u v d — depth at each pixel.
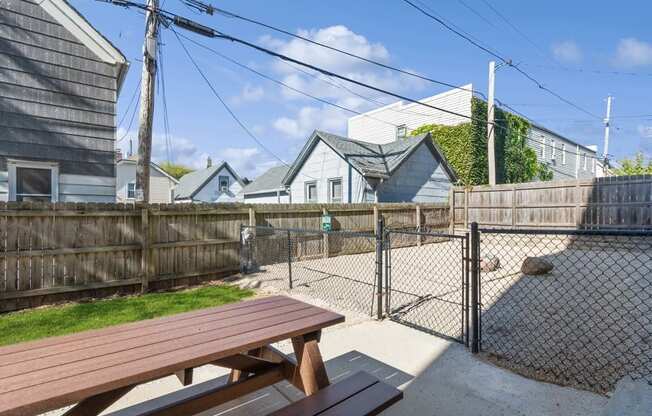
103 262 5.30
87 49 7.29
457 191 12.04
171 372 1.54
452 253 8.97
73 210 5.05
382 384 1.99
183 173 45.34
